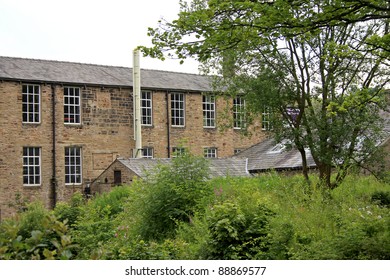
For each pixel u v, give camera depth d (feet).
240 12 45.14
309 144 78.74
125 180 113.70
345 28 72.84
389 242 36.06
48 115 126.00
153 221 60.49
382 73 77.20
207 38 46.19
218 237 40.63
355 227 40.70
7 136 120.78
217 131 149.59
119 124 135.03
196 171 65.87
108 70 142.92
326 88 78.69
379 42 47.42
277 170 114.62
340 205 58.59
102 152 132.05
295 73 80.38
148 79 144.05
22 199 118.32
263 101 80.12
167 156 141.59
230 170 118.32
